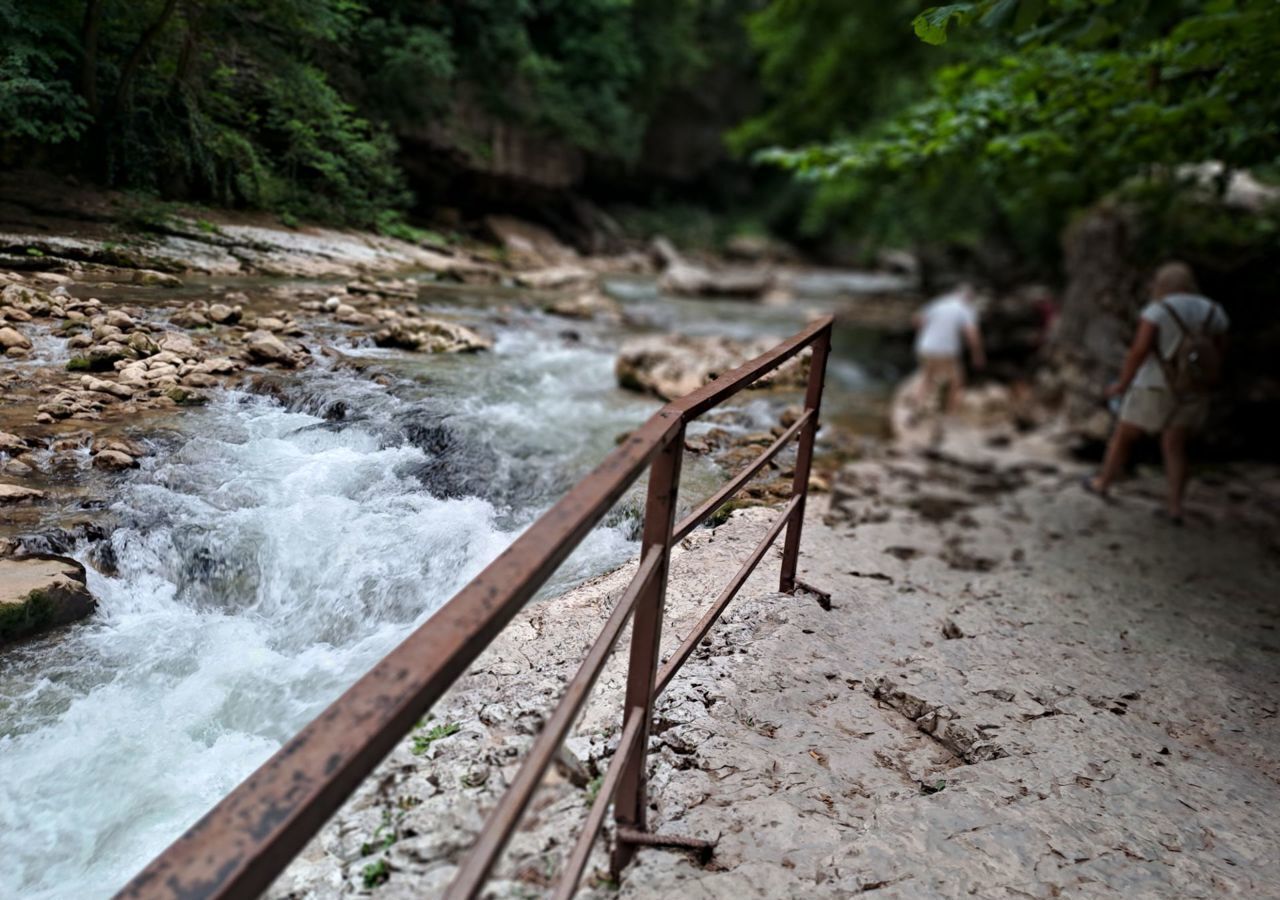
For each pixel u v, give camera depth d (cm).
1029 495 664
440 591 292
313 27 496
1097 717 264
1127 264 802
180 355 360
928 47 1164
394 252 651
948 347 941
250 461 310
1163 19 397
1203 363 522
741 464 407
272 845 83
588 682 140
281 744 226
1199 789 229
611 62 1170
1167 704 284
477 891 109
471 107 901
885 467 725
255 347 376
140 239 448
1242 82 459
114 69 442
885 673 275
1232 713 282
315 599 279
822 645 284
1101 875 189
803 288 1831
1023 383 1123
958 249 1630
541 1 984
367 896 160
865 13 1186
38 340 346
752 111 2278
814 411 283
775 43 1360
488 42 838
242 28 482
